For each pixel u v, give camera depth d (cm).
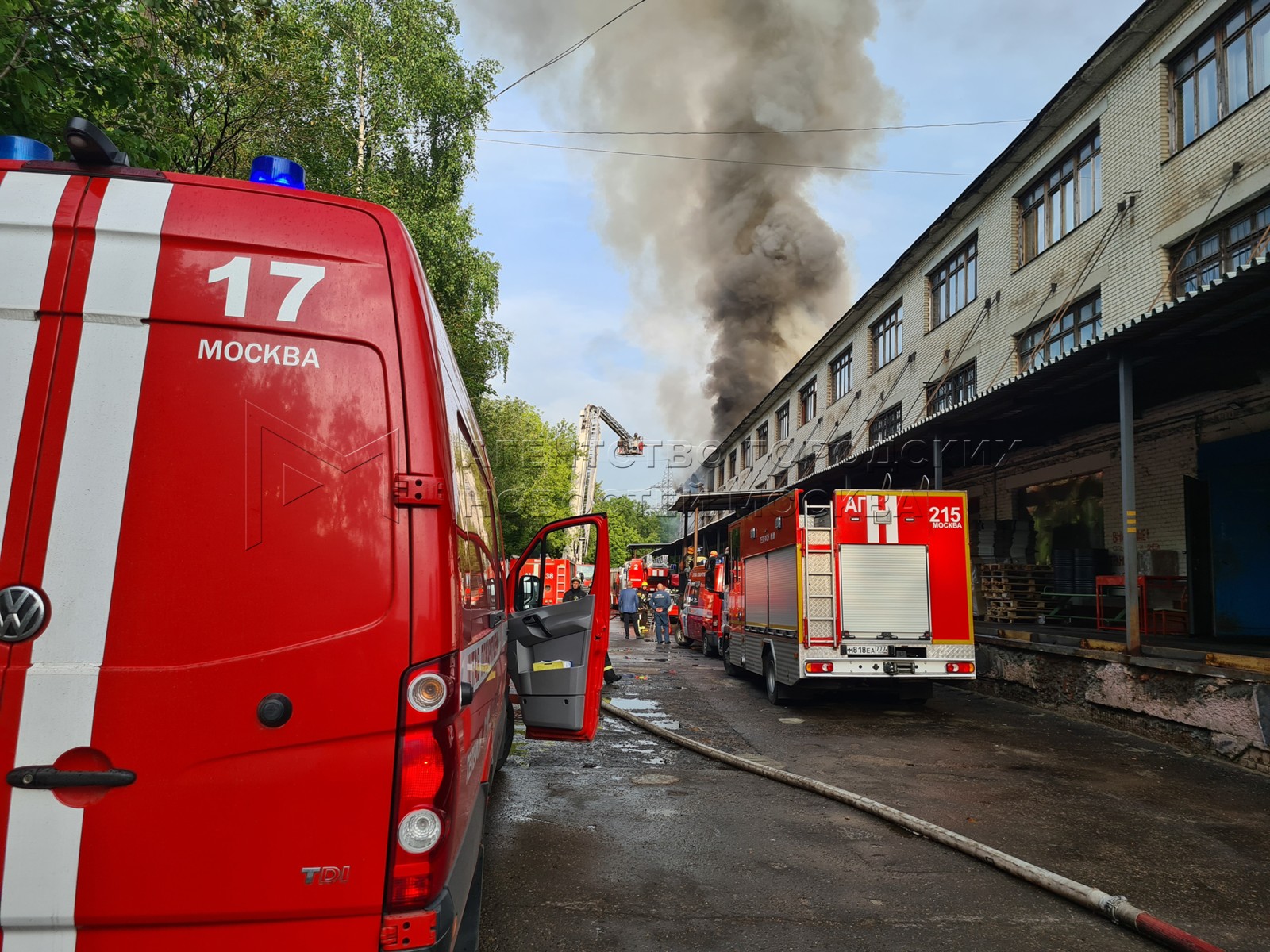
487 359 2598
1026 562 1738
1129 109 1491
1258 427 1159
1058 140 1719
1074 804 682
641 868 525
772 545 1258
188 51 699
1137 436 1402
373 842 230
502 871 518
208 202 246
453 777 241
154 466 232
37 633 224
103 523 229
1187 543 1237
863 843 581
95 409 231
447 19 2206
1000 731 1021
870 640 1118
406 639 237
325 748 231
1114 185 1524
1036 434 1574
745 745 930
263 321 242
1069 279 1661
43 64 554
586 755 881
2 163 241
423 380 249
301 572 235
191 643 228
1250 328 916
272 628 232
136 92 625
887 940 421
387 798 232
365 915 228
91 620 226
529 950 405
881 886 496
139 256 238
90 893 220
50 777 220
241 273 243
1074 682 1121
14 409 229
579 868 525
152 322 237
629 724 1081
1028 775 783
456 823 247
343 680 233
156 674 226
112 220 238
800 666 1110
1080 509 1575
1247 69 1234
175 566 230
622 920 442
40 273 234
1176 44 1370
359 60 1983
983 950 412
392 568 239
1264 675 812
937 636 1126
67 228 236
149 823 222
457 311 2277
